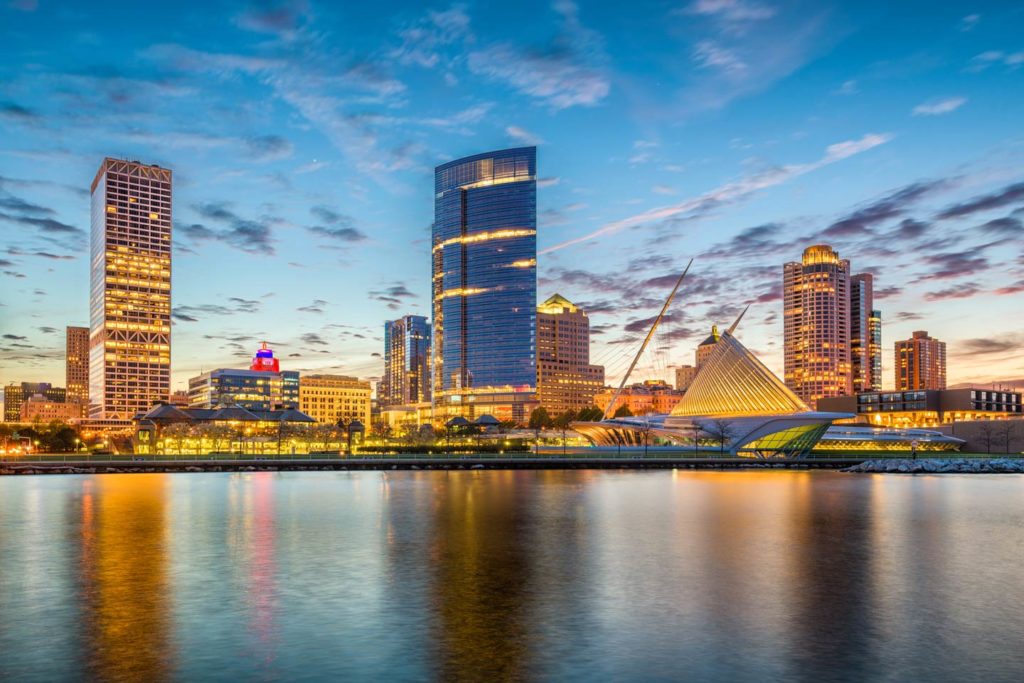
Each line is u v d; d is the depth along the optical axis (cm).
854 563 4734
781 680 2628
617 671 2716
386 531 6178
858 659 2847
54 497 9325
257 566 4631
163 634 3167
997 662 2814
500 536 5891
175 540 5703
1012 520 6956
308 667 2761
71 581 4197
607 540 5681
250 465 15988
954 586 4062
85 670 2736
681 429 19762
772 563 4731
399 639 3092
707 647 2989
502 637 3120
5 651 2948
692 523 6700
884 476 14538
